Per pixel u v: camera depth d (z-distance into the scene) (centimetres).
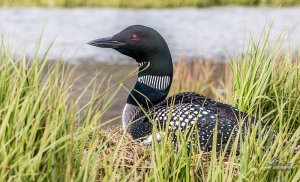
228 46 2958
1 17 3688
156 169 715
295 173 756
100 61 2569
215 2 4569
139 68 1029
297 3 4462
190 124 859
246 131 827
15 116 663
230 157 761
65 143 675
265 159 741
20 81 715
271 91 1026
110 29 3419
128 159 809
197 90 1780
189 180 744
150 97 1012
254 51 1070
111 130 966
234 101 1032
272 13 4006
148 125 915
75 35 3170
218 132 842
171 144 761
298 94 1032
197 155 792
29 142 648
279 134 768
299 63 1076
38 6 4231
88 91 1902
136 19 3838
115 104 1741
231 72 1295
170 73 1027
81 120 757
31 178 640
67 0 4291
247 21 3722
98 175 762
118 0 4403
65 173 660
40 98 691
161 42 1016
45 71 1972
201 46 2955
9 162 630
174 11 4256
